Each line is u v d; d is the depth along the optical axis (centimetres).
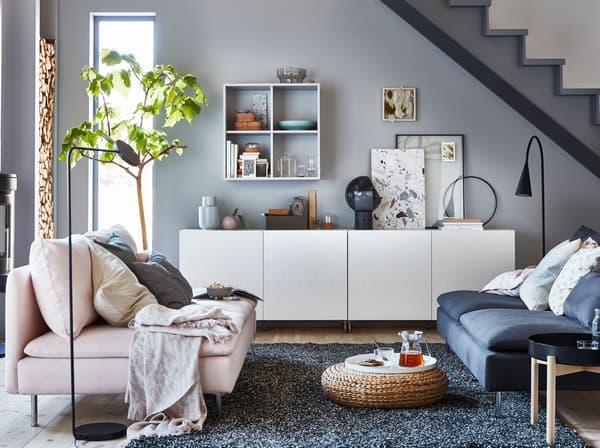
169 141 679
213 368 355
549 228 678
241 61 679
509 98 638
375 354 425
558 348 322
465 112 678
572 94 594
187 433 339
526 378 363
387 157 673
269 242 637
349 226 679
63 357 363
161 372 353
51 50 672
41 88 670
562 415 379
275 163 674
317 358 514
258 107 677
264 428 349
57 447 335
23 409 398
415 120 678
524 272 531
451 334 474
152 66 693
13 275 366
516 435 336
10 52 603
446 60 678
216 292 488
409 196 673
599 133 600
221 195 680
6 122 602
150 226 699
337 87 678
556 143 674
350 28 677
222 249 637
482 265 636
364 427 349
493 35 593
